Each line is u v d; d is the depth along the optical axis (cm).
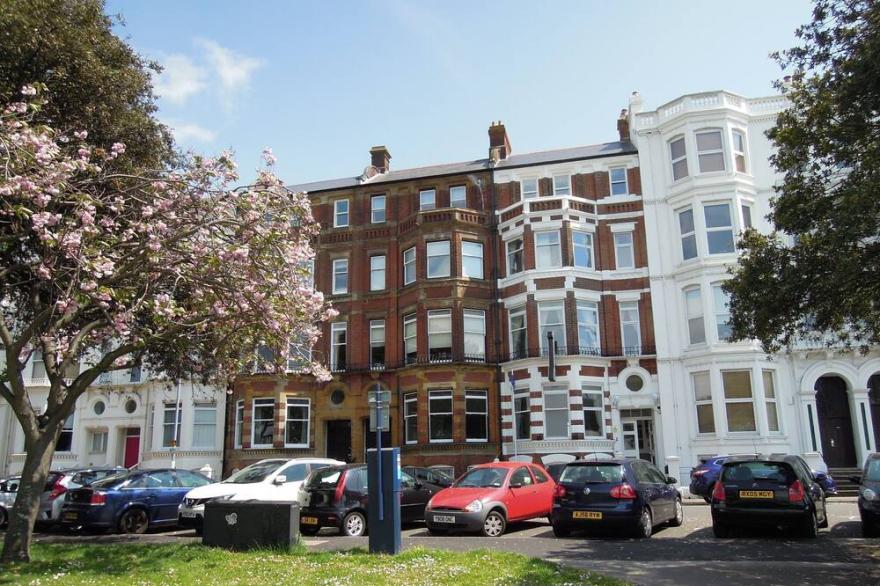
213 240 1192
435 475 1848
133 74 1552
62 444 3459
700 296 2769
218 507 1200
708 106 2891
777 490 1368
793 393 2656
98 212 1316
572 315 2848
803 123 1388
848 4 1301
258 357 1366
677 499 1636
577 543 1356
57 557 1081
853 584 928
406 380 2983
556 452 2712
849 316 1591
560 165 3155
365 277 3275
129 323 1214
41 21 1322
